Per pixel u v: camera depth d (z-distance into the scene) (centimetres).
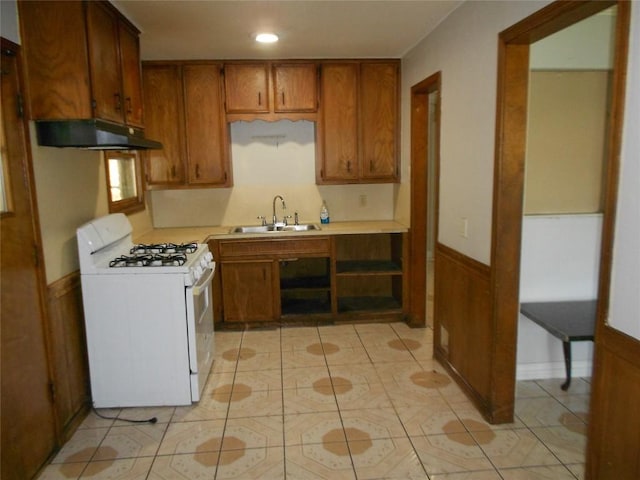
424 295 407
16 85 211
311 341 379
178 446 239
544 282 292
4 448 193
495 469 217
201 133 405
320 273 455
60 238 248
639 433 145
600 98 282
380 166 424
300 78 405
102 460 229
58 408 239
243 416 267
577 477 211
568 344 286
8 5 207
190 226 446
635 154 142
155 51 367
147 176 407
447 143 302
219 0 257
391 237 452
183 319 269
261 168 445
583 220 287
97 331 266
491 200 243
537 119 282
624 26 143
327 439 243
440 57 308
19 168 211
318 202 453
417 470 218
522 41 217
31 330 216
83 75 225
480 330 264
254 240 397
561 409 269
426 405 276
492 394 252
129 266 264
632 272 145
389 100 415
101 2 241
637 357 144
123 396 274
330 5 269
